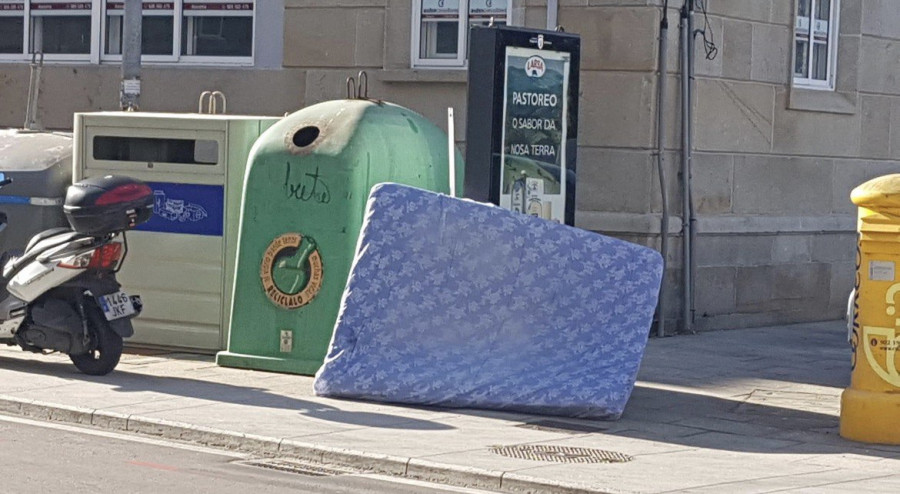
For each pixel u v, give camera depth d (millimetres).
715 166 15820
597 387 10336
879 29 18062
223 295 12648
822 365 13578
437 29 15961
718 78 15773
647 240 14961
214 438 9297
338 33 16375
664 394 11648
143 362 12328
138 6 14461
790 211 16922
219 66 17031
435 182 12562
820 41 17422
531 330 10875
